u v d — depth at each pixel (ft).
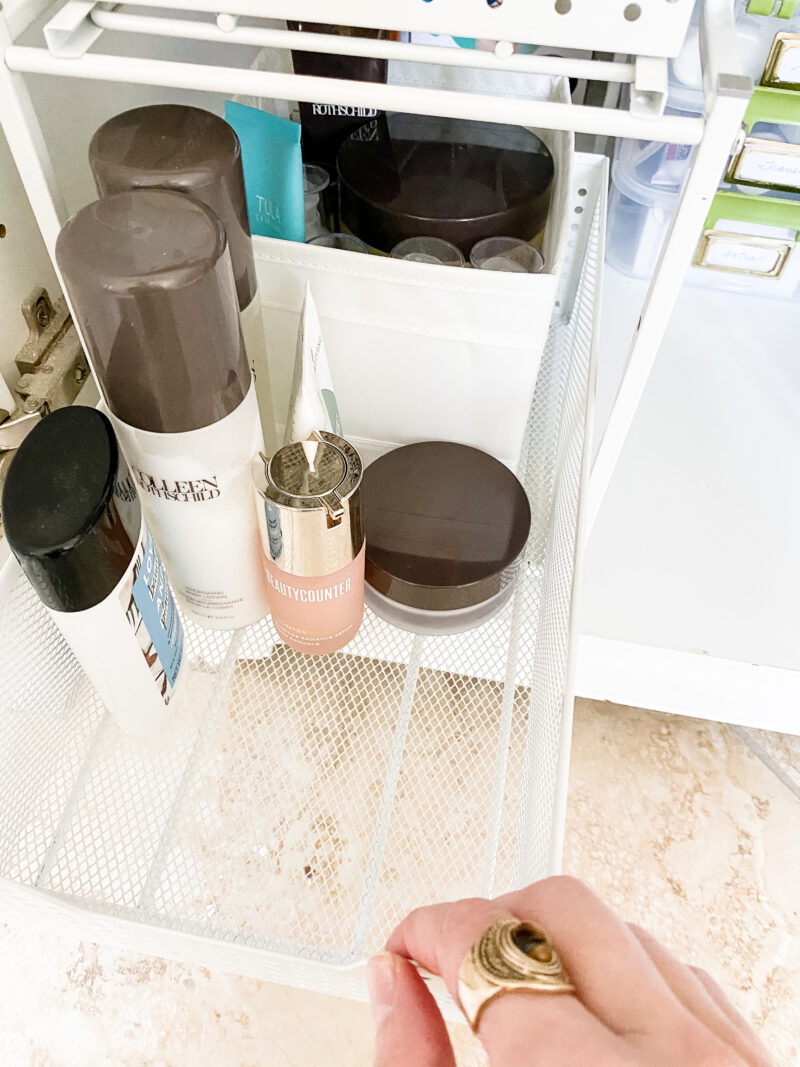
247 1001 1.59
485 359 1.22
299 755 1.40
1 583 1.03
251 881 1.23
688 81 1.74
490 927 0.59
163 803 1.23
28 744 1.12
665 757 1.96
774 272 2.21
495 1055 0.54
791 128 1.85
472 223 1.28
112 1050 1.54
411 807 1.51
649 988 0.54
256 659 1.43
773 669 1.71
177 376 0.91
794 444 2.04
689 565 1.84
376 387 1.30
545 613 1.31
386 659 1.47
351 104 0.94
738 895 1.77
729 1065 0.49
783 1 1.64
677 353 2.19
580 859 1.80
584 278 1.66
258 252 1.13
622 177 2.02
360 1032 1.57
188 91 1.47
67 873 1.14
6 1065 1.51
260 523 1.09
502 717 1.32
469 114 0.93
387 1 0.88
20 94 0.96
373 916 1.20
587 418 1.30
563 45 0.90
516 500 1.36
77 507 0.89
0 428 1.21
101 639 1.01
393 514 1.33
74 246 0.84
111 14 0.93
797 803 1.90
